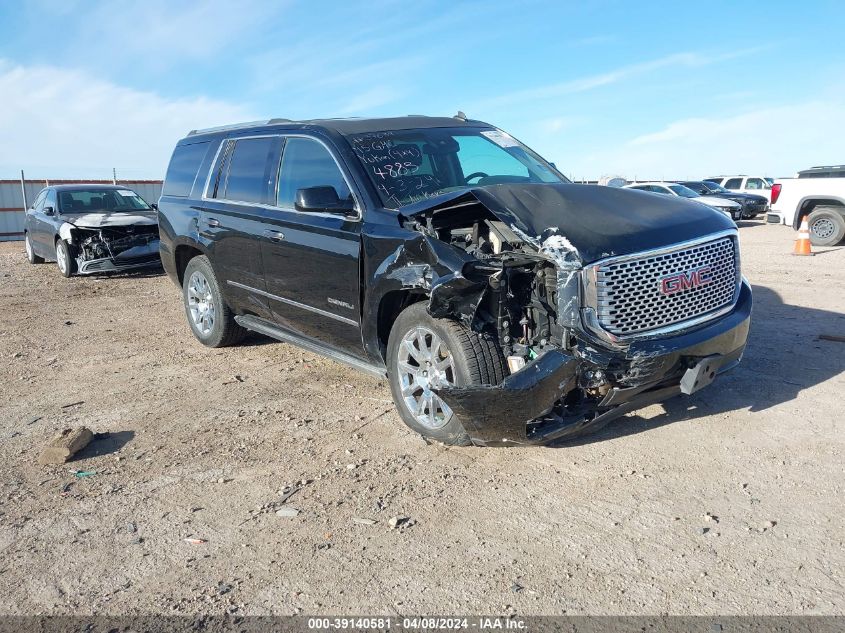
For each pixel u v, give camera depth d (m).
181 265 7.07
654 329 3.71
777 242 15.48
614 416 3.83
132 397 5.32
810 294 8.35
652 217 3.95
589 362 3.52
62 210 12.84
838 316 7.06
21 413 5.04
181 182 6.87
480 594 2.74
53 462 4.11
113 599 2.79
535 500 3.47
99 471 4.00
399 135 5.13
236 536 3.24
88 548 3.17
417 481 3.71
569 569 2.89
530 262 3.71
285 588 2.83
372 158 4.80
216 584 2.87
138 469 4.00
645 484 3.59
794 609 2.58
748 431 4.20
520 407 3.45
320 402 5.05
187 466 4.02
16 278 12.59
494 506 3.43
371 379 5.58
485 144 5.46
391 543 3.13
